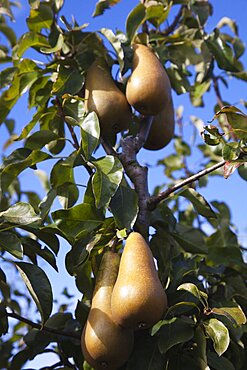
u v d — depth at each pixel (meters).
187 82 1.52
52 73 1.30
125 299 1.01
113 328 1.04
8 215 1.09
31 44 1.31
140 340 1.10
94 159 1.12
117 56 1.22
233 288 1.37
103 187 1.06
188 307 1.11
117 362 1.04
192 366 1.08
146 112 1.18
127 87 1.18
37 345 1.27
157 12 1.39
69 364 1.27
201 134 1.10
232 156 1.08
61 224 1.11
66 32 1.30
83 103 1.22
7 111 1.33
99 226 1.13
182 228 1.33
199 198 1.26
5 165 1.20
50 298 1.07
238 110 1.08
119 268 1.05
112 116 1.17
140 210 1.15
